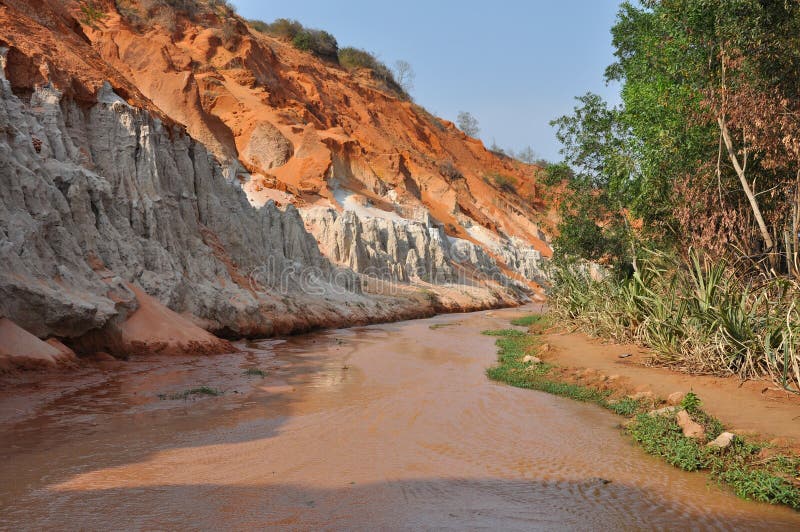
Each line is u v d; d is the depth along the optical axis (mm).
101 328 13711
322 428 8578
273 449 7395
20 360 11203
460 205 77750
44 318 12469
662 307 13195
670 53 14555
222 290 21828
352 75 101312
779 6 11703
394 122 91062
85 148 19219
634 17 21250
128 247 17844
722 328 10992
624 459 7352
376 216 54312
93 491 5668
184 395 10445
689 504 5809
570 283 22484
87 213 16562
